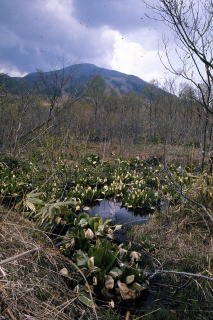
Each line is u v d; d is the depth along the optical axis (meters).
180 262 4.98
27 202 4.89
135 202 8.93
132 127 20.70
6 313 2.77
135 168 13.60
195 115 11.16
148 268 5.05
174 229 6.00
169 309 4.12
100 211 8.74
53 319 2.94
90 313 3.62
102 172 12.44
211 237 5.45
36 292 3.30
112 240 5.80
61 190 8.72
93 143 19.16
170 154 12.90
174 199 7.68
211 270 4.49
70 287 3.97
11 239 3.73
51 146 9.13
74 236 4.87
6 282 2.99
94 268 4.19
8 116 11.41
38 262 3.80
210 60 4.07
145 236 6.07
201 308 4.09
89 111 19.94
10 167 10.75
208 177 7.00
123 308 4.10
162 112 14.92
